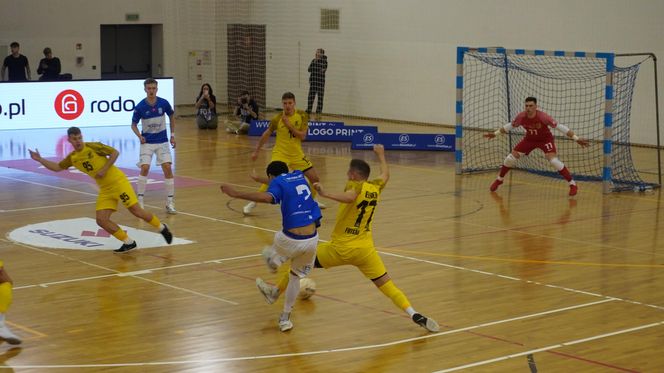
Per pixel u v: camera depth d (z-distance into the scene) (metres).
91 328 9.51
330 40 32.72
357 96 32.28
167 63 35.34
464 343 9.12
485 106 28.64
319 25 32.97
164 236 12.95
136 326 9.59
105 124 29.23
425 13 29.80
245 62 35.16
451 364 8.50
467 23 28.72
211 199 17.02
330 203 16.77
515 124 18.12
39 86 28.03
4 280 8.94
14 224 14.66
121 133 27.44
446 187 18.81
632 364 8.50
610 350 8.91
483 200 17.34
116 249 13.05
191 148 24.02
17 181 18.77
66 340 9.11
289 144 15.09
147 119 15.62
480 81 28.66
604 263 12.55
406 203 16.91
